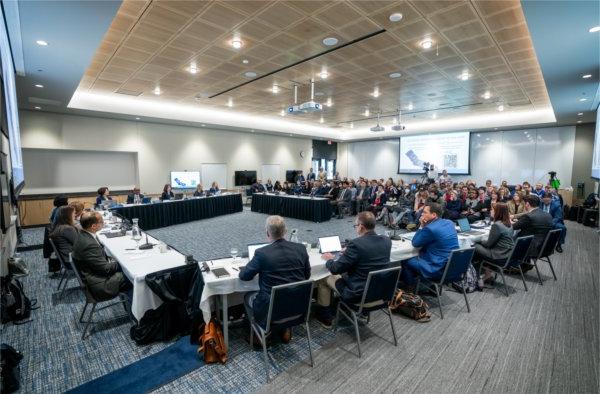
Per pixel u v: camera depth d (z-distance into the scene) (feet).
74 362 7.50
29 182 25.98
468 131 35.99
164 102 27.12
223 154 37.32
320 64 17.04
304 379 6.89
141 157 30.83
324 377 6.95
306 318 7.27
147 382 6.77
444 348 8.09
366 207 28.53
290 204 30.32
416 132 39.88
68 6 9.14
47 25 10.31
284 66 17.43
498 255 11.43
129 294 9.27
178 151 33.47
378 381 6.83
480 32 13.00
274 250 7.11
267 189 39.22
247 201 39.11
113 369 7.23
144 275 8.04
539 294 11.62
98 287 8.64
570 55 12.57
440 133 38.81
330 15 11.64
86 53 12.74
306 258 7.57
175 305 8.41
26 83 17.03
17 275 12.54
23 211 24.93
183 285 8.33
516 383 6.76
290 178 44.65
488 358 7.66
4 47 10.30
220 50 15.06
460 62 16.60
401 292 10.13
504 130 34.71
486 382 6.79
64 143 26.14
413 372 7.14
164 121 30.07
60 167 27.50
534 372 7.12
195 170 34.94
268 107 29.32
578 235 22.80
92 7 9.21
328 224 26.78
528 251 12.39
